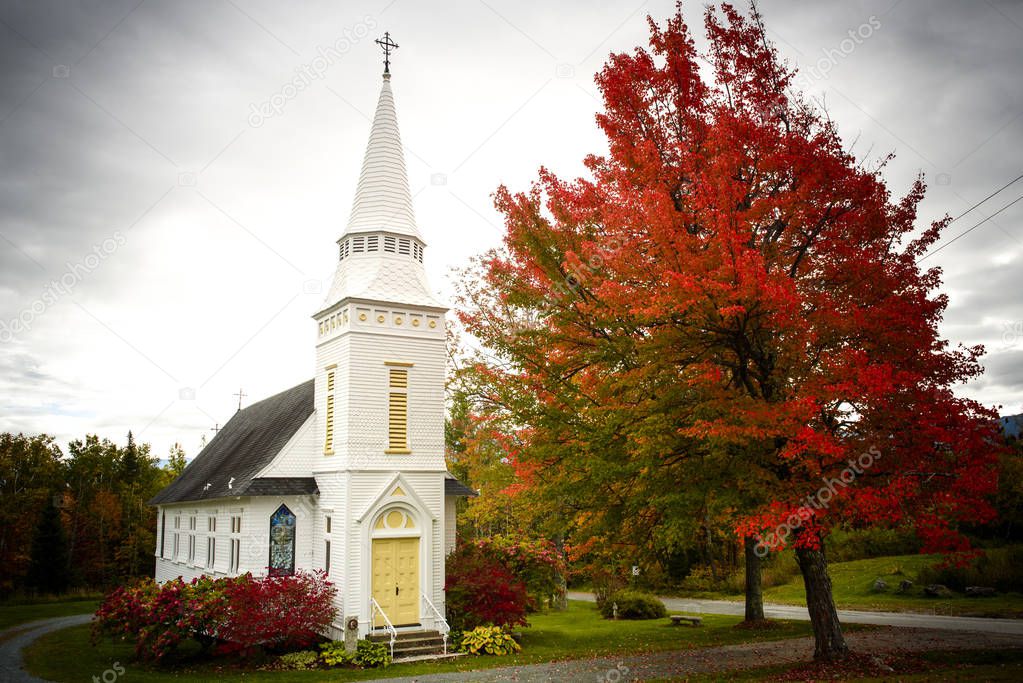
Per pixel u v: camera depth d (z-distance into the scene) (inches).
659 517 669.3
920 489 517.7
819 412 523.8
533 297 628.1
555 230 607.8
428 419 928.3
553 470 651.5
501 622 884.6
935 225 569.9
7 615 1423.5
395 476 872.3
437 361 950.4
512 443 730.2
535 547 1131.9
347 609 820.6
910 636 821.2
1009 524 1363.2
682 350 553.3
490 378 720.3
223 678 706.8
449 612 904.9
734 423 516.7
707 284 481.4
